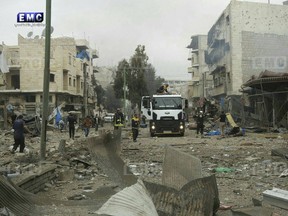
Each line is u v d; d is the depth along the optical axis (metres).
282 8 47.16
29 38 56.09
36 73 55.22
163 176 6.78
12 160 13.61
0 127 43.56
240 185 9.53
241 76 46.72
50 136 31.47
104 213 4.41
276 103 33.06
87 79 77.88
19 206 6.12
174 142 23.05
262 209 5.97
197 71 82.69
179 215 5.45
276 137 25.36
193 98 83.75
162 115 29.09
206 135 29.50
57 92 56.75
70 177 10.49
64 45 72.00
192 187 5.68
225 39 49.91
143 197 4.73
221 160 14.34
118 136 7.98
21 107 53.88
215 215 6.34
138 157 15.62
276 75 31.72
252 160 14.09
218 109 46.97
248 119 35.94
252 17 46.94
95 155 7.46
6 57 54.88
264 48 46.84
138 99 65.94
